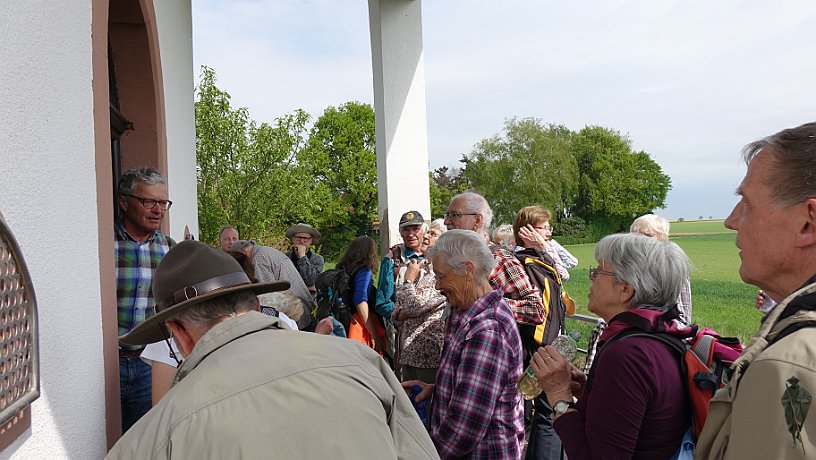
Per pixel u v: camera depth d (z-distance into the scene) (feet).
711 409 4.25
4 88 4.23
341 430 4.11
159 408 4.18
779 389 3.46
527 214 16.24
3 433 3.89
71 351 5.52
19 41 4.55
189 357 4.77
